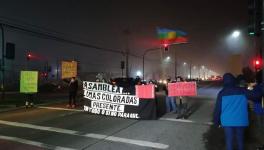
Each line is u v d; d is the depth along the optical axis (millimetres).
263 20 7242
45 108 16469
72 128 10570
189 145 8203
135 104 12516
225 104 6086
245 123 6023
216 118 6262
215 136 9258
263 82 6957
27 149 7879
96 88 13750
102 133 9750
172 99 14391
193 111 15211
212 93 30766
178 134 9570
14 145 8289
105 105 13391
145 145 8227
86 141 8695
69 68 20469
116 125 11102
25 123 11625
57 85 47062
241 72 8227
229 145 6090
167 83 14484
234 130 7023
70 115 13602
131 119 12406
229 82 6234
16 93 37875
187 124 11312
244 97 6062
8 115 13828
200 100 21922
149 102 12367
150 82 20266
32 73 17109
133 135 9445
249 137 9031
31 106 17250
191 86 12922
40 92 38438
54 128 10594
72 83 16984
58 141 8703
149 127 10742
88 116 13242
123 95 12820
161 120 12203
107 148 7934
